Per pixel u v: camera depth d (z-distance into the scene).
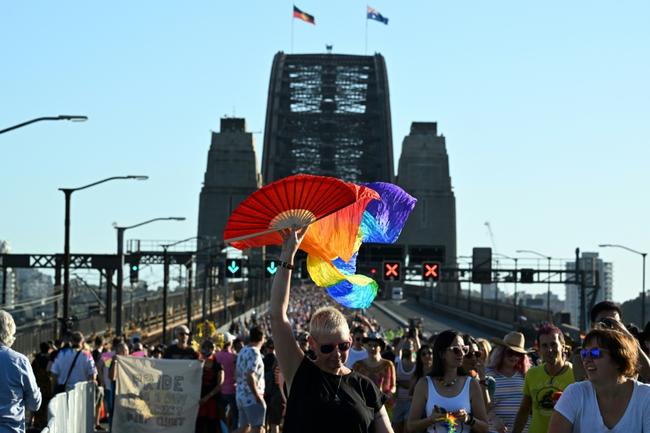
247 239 12.99
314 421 12.80
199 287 199.88
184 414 31.11
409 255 130.75
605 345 13.03
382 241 14.08
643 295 120.88
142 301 140.25
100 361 38.91
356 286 13.49
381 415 13.27
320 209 12.75
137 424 31.14
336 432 12.83
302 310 151.62
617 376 13.10
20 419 18.89
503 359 21.80
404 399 28.50
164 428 31.09
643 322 119.88
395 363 31.44
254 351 28.78
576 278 142.88
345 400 12.88
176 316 158.25
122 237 101.88
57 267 131.12
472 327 195.38
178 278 147.62
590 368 13.12
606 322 16.38
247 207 12.66
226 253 154.62
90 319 108.62
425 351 26.73
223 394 31.86
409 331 39.19
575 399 13.27
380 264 128.62
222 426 32.00
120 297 101.06
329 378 12.99
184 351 33.25
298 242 12.88
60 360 34.28
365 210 13.92
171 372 31.16
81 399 31.00
